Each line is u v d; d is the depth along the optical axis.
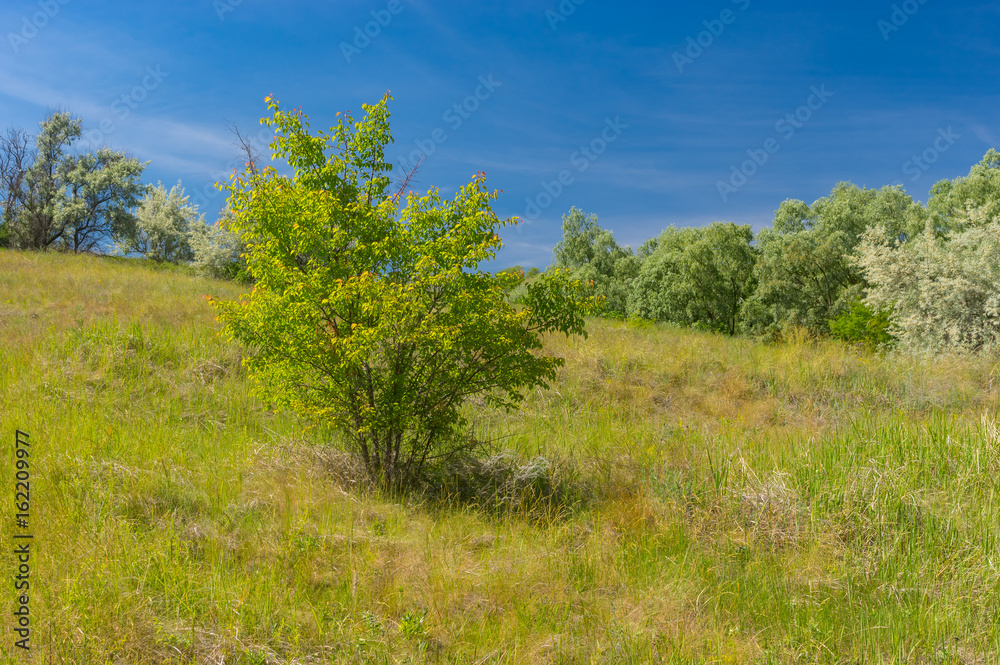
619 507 5.90
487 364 6.43
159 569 4.04
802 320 34.66
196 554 4.37
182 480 5.42
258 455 6.46
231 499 5.30
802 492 5.82
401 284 6.24
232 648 3.42
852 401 10.77
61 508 4.66
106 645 3.31
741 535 5.36
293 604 3.89
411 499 6.04
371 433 6.45
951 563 4.73
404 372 6.29
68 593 3.66
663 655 3.69
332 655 3.47
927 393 10.96
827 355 13.02
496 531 5.37
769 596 4.46
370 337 5.75
